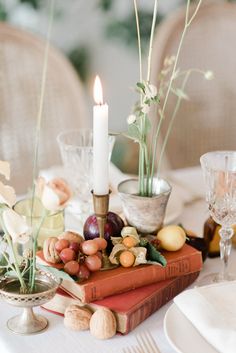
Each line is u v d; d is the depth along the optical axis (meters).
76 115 2.06
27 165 2.03
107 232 1.21
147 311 1.14
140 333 1.11
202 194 1.61
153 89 1.17
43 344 1.08
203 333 1.04
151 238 1.24
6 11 2.92
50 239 1.17
